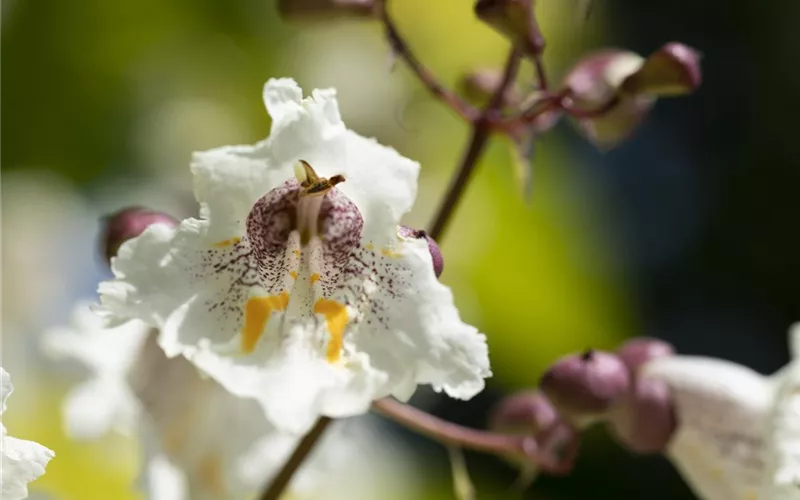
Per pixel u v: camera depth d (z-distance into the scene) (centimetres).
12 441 37
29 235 52
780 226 92
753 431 41
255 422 42
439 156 54
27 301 51
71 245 52
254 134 56
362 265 37
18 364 50
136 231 39
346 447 45
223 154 37
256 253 37
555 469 42
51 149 54
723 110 96
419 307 37
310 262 38
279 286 38
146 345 42
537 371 52
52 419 49
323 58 56
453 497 52
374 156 37
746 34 99
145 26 55
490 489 61
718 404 41
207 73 56
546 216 53
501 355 52
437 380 37
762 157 94
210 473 42
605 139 42
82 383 44
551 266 53
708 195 92
